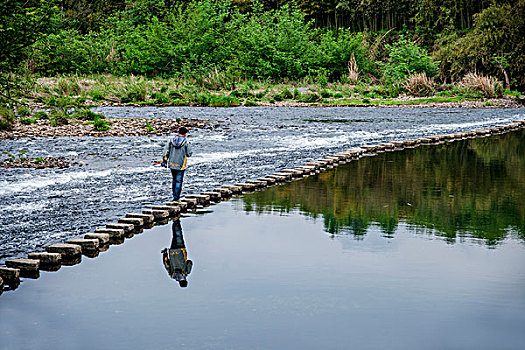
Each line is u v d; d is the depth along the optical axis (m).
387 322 4.98
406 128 23.27
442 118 27.81
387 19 67.94
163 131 20.56
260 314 5.15
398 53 46.31
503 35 44.66
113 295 5.66
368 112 30.55
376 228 8.31
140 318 5.08
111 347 4.52
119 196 10.26
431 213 9.27
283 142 18.39
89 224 8.31
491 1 50.31
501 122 26.19
